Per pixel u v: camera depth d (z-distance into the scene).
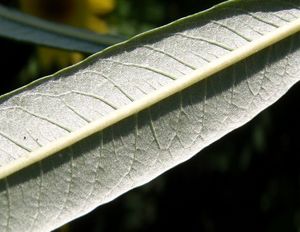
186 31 0.13
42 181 0.12
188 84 0.12
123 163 0.12
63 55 0.31
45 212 0.12
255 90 0.13
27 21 0.16
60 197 0.12
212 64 0.13
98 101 0.12
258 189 0.48
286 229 0.47
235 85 0.13
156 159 0.12
